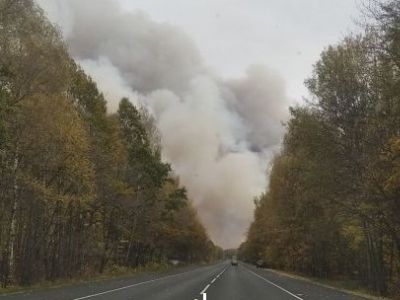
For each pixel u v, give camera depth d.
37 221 35.69
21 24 30.16
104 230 58.66
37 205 35.19
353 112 34.69
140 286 33.59
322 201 38.16
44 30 31.89
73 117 34.50
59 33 33.47
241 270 84.31
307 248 59.72
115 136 47.94
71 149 33.34
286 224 60.94
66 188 38.75
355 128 34.31
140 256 85.06
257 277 53.91
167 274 60.81
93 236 56.25
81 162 34.97
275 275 63.50
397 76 26.55
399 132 30.14
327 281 49.59
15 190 30.81
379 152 31.19
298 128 37.12
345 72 34.53
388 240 38.38
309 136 36.00
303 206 53.81
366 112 34.00
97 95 43.94
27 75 29.81
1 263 31.39
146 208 66.56
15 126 29.92
